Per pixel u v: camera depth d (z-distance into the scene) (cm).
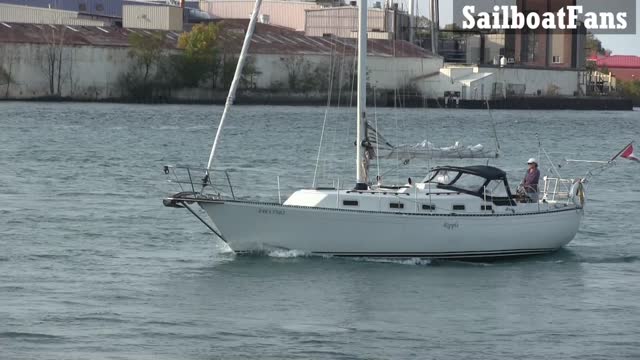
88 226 5841
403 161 5125
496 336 3906
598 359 3675
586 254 5300
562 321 4112
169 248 5262
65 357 3562
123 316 4028
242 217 4738
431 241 4828
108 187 7588
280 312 4128
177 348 3681
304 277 4609
